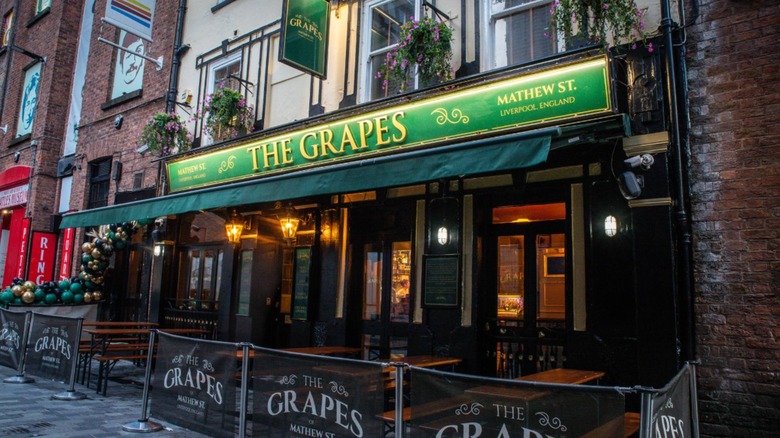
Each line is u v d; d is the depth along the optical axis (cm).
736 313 491
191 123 1105
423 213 737
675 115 530
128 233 1202
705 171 521
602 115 523
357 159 723
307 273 846
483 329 679
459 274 677
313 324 832
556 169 628
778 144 489
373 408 395
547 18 668
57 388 774
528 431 330
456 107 617
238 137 902
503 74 635
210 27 1116
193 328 1025
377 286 815
